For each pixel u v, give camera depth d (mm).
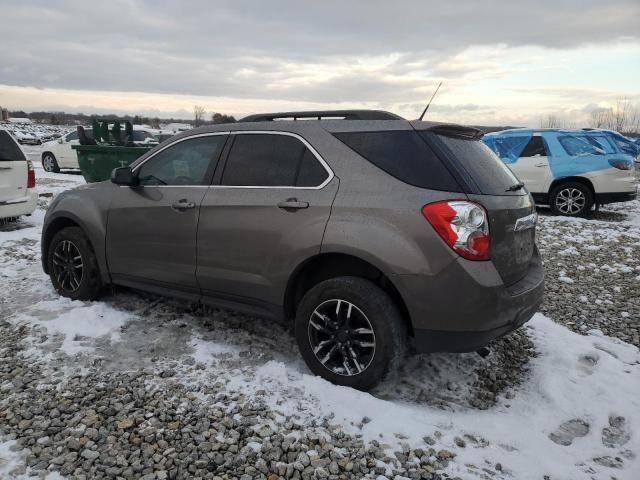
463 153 3463
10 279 5828
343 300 3428
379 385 3686
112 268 4738
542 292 3707
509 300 3242
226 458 2795
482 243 3141
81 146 12211
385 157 3424
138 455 2811
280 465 2738
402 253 3178
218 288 4039
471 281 3096
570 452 2977
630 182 10711
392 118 3582
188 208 4117
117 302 5055
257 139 3980
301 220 3541
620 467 2850
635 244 8297
